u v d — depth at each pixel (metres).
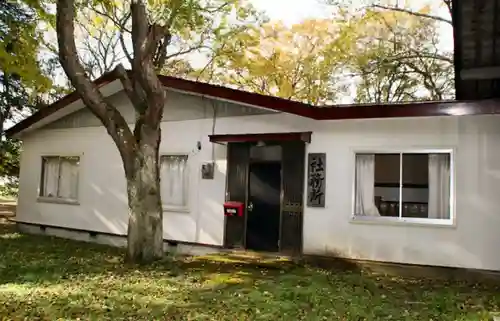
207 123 9.70
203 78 19.09
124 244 10.63
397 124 7.73
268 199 9.02
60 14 7.42
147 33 7.72
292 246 8.59
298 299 5.82
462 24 4.90
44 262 8.05
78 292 5.91
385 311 5.37
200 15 11.65
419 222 7.48
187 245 9.75
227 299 5.74
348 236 8.01
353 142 8.09
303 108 8.11
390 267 7.63
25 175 12.80
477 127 7.19
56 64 15.90
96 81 10.41
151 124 7.95
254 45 16.83
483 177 7.11
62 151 11.96
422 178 7.59
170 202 10.08
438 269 7.31
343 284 6.73
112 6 12.94
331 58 16.70
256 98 8.55
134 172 7.98
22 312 4.97
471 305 5.73
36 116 11.82
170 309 5.25
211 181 9.59
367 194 7.96
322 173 8.32
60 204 11.90
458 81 6.72
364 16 15.44
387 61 15.81
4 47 8.48
